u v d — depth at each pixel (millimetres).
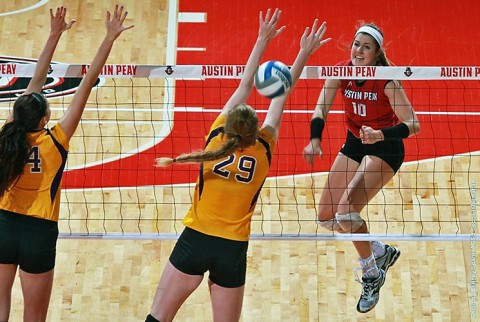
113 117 20906
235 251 10766
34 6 23625
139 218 18797
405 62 22453
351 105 15930
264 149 10906
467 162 20172
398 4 24078
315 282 17766
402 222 18828
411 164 20141
